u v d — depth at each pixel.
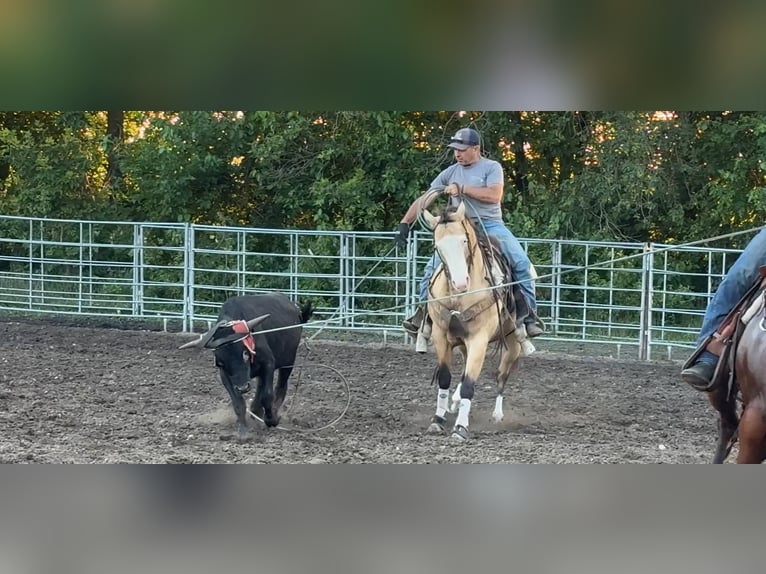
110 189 19.61
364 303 18.09
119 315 14.98
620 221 18.00
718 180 17.38
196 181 19.02
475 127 17.97
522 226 17.72
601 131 17.72
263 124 18.20
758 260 5.21
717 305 5.37
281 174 18.47
